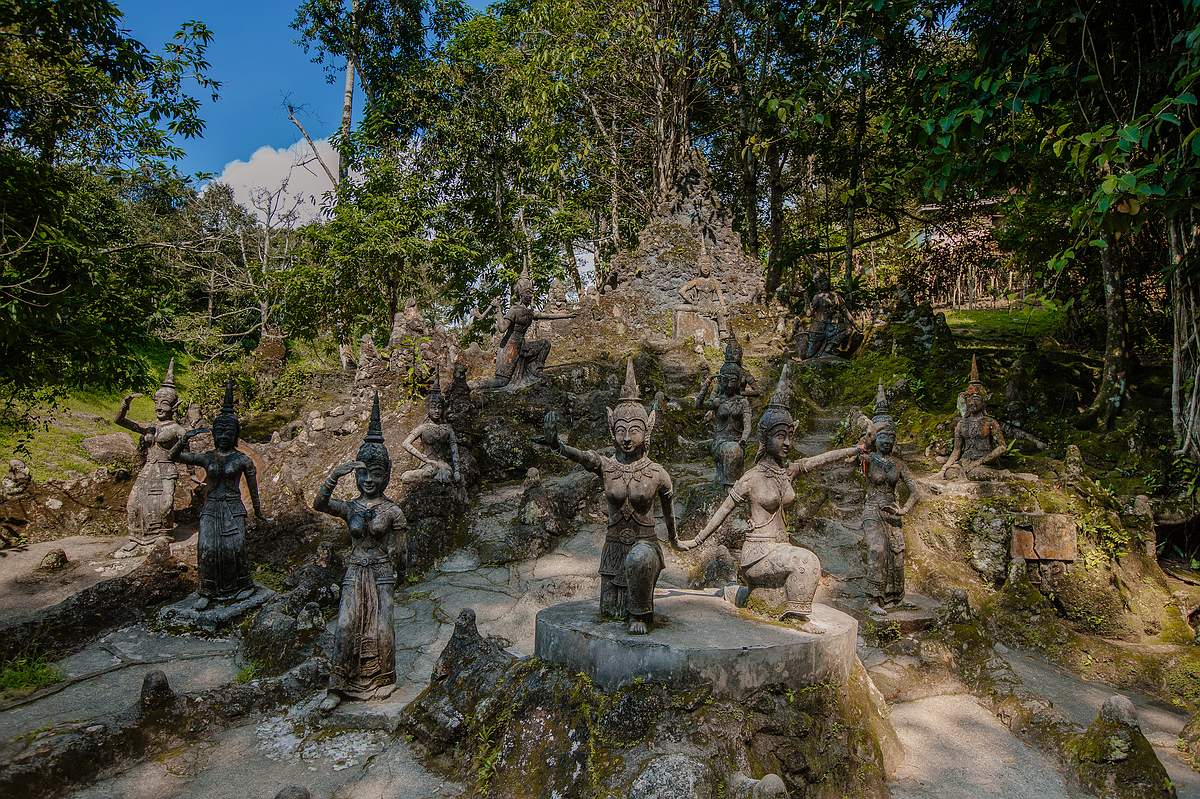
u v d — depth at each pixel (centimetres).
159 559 1041
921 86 1121
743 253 2619
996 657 798
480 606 973
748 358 2145
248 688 705
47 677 784
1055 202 1603
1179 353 1164
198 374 2223
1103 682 885
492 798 556
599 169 2712
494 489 1362
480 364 1847
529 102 2372
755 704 555
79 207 1389
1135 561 1065
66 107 1224
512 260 2662
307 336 2375
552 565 1099
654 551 606
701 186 2600
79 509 1348
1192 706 820
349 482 1305
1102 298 1841
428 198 2461
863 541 1055
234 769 607
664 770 486
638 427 645
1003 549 1075
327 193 2473
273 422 1902
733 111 2766
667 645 557
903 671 775
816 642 593
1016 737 701
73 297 996
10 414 1333
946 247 2511
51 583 1080
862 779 571
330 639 810
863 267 3350
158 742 629
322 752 630
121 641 902
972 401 1256
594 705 559
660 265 2491
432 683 683
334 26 2627
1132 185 736
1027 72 961
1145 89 984
